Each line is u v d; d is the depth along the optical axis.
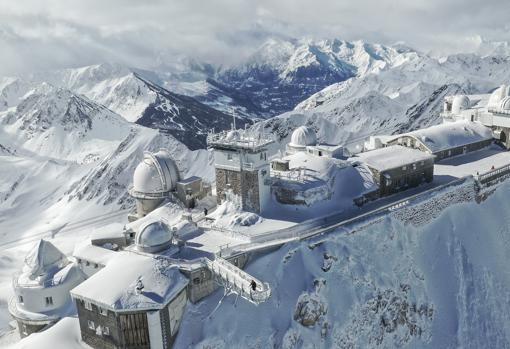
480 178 83.88
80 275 61.75
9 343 60.56
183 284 51.09
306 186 71.25
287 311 54.75
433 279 69.62
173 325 50.56
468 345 64.81
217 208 71.94
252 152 66.88
